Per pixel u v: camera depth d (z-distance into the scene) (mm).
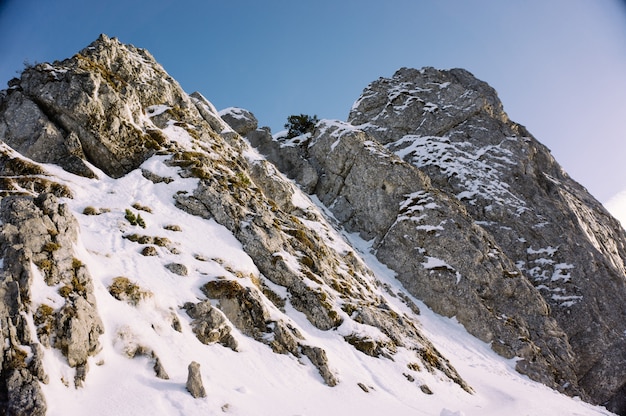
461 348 28469
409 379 19844
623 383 32969
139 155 26484
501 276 33594
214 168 27891
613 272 40000
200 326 15781
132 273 16531
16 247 12633
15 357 10672
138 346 13328
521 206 41750
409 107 52688
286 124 51969
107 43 32094
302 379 16281
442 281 32531
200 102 40375
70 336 11906
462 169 44719
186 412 11594
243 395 13453
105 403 11070
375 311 24000
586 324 34844
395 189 39375
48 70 26078
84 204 20656
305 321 20484
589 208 51125
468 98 52625
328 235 32250
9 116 24219
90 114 25219
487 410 20062
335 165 43625
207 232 22031
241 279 19344
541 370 28969
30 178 20484
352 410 15297
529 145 49906
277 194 33438
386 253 35750
